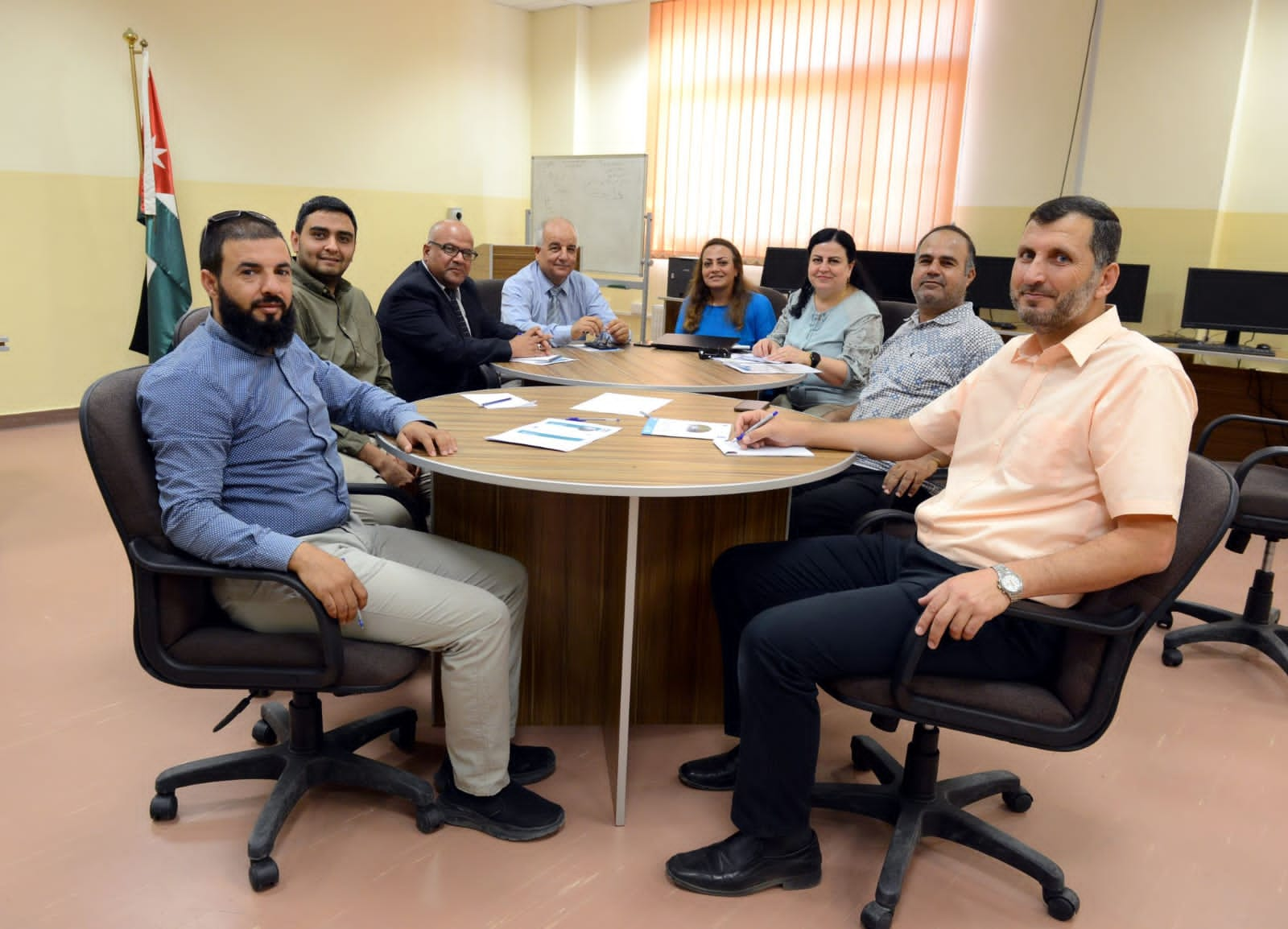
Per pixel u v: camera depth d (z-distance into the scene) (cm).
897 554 184
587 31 727
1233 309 451
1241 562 353
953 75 557
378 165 657
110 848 166
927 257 256
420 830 174
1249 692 249
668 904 157
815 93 621
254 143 581
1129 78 480
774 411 209
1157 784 202
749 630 154
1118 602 140
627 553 168
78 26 489
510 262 688
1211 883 169
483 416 214
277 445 168
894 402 258
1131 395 142
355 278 660
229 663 154
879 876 165
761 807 158
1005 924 156
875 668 150
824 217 632
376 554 185
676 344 358
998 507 158
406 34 656
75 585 289
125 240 527
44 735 203
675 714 223
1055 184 526
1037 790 199
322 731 181
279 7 579
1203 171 468
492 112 730
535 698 219
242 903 153
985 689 146
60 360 513
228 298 159
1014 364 165
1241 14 445
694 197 698
